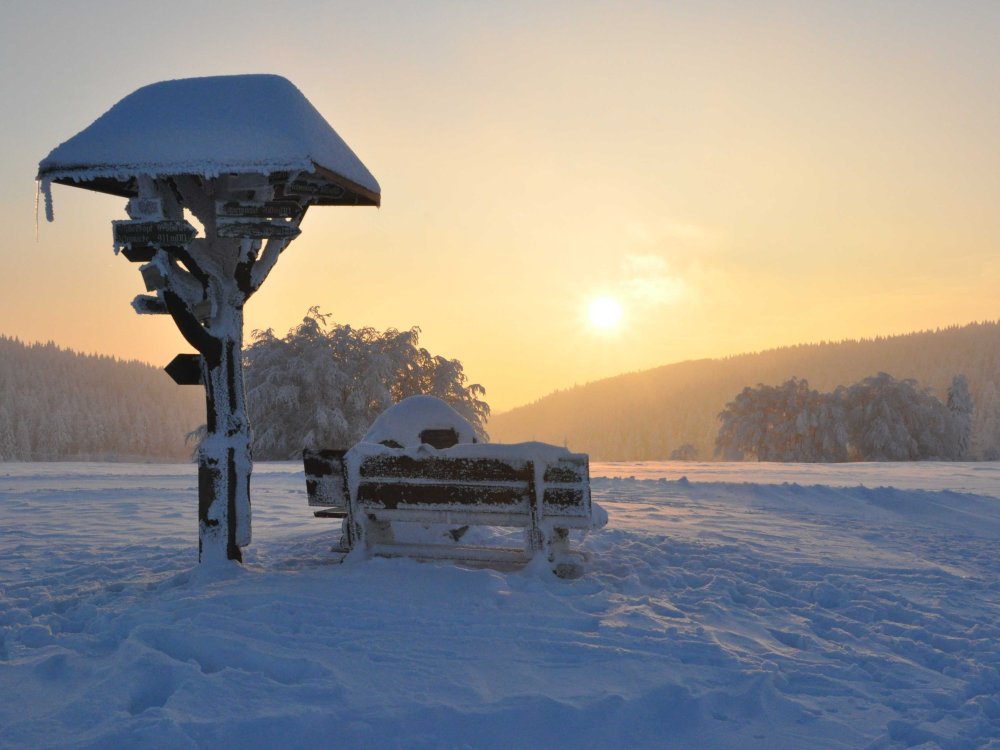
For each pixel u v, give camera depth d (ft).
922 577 20.98
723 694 11.62
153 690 11.85
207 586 17.90
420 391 120.06
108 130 18.79
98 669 12.43
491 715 10.66
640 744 10.37
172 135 18.53
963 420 181.98
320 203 23.82
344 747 9.99
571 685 11.89
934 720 11.31
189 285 20.11
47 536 28.35
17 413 460.55
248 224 19.36
